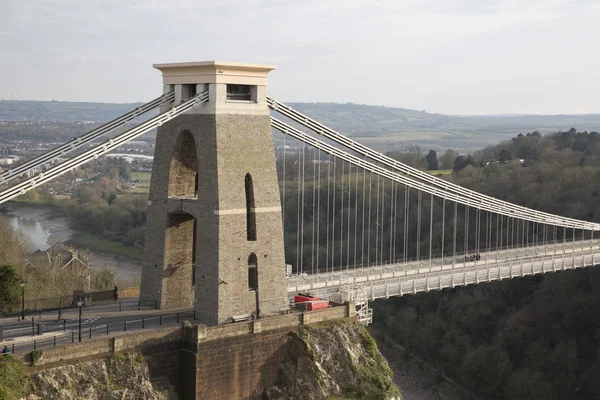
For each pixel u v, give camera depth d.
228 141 50.31
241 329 48.12
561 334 92.81
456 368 92.88
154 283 53.75
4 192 42.69
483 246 112.56
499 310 100.06
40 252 97.19
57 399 40.78
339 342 52.09
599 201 112.12
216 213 49.41
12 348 41.09
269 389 49.44
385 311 106.62
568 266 83.56
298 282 63.72
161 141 53.84
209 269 49.88
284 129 55.66
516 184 122.12
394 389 52.41
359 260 112.56
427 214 116.12
